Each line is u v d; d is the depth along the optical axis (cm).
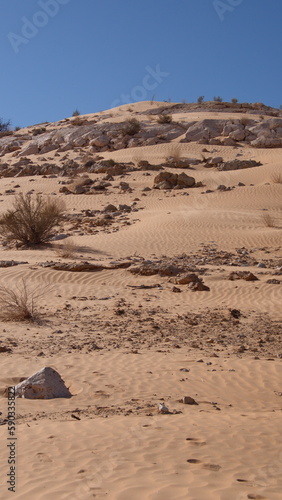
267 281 1659
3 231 2442
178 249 2233
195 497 353
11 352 906
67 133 5741
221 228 2564
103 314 1270
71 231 2698
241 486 377
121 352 931
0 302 1305
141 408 638
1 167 4906
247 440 497
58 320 1198
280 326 1207
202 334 1118
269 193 3288
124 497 353
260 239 2394
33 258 2006
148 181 3909
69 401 666
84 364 845
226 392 737
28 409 622
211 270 1833
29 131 6588
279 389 758
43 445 473
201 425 548
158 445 473
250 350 990
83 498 353
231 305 1430
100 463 424
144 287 1602
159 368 835
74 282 1619
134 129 5475
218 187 3516
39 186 4044
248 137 5175
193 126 5462
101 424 548
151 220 2773
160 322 1210
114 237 2448
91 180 3991
